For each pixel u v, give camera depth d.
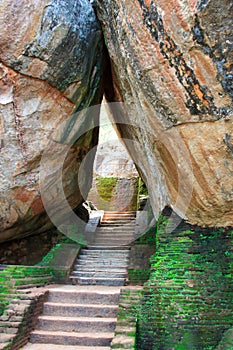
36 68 5.67
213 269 4.28
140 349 3.98
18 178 5.93
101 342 4.32
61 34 5.74
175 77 3.65
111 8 4.96
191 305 4.03
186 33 3.32
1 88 5.64
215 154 3.78
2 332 4.09
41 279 5.81
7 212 6.12
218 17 3.06
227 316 3.90
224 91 3.36
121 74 5.68
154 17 3.58
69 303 5.20
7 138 5.76
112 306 4.98
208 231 4.59
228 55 3.17
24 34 5.50
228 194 4.02
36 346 4.27
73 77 6.08
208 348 3.79
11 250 7.28
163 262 4.54
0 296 4.70
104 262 7.16
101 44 6.92
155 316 4.10
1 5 5.37
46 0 5.58
